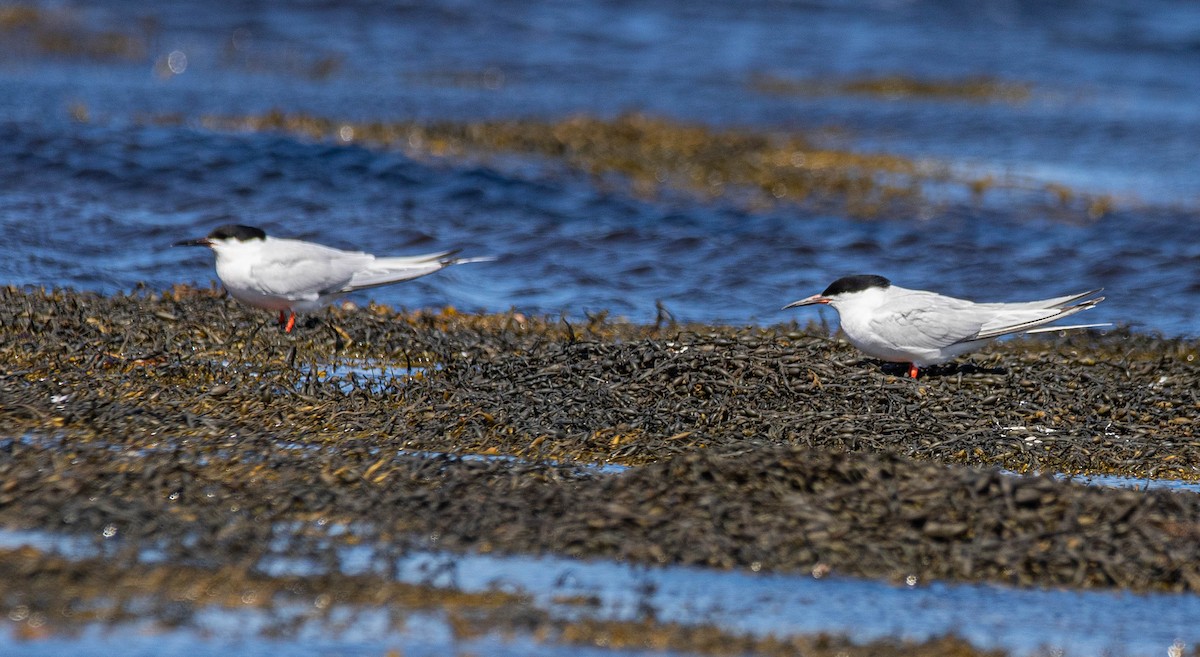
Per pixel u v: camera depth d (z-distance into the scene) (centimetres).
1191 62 4922
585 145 2909
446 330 1612
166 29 4147
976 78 4462
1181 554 960
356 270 1568
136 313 1522
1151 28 5412
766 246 2281
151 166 2430
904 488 1006
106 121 2775
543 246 2188
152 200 2272
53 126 2641
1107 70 4734
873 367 1437
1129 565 951
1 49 3738
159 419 1159
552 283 1997
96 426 1134
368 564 895
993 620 877
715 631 835
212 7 4422
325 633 803
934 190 2778
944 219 2531
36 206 2153
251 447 1104
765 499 998
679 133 3123
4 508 938
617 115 3431
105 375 1291
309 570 879
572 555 930
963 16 5488
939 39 5116
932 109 3925
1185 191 2873
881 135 3481
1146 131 3644
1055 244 2378
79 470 1000
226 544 905
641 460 1163
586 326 1711
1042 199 2725
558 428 1220
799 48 4797
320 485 1004
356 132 2816
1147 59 4950
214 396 1248
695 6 5241
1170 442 1280
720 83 4169
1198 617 898
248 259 1509
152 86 3416
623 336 1655
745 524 963
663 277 2064
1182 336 1805
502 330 1622
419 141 2788
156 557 880
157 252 1984
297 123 2858
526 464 1085
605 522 954
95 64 3688
